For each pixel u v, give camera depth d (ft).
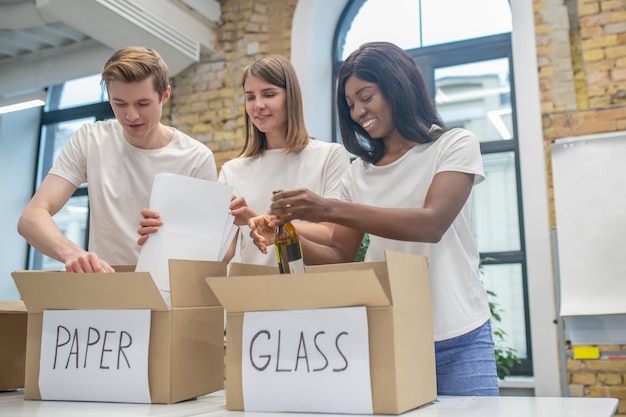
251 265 4.00
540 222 12.47
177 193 3.91
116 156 5.62
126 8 13.29
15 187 19.69
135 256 5.47
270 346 3.42
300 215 3.80
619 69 12.53
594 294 11.32
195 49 15.53
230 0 16.39
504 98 14.76
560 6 13.17
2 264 19.17
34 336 3.97
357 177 4.96
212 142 15.90
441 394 4.30
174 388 3.70
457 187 4.21
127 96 5.05
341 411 3.26
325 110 15.90
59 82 17.99
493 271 14.10
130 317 3.74
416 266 3.68
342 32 16.48
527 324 13.48
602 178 11.72
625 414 11.44
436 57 15.40
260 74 6.11
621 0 12.74
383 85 4.47
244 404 3.43
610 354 11.05
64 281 3.78
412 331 3.48
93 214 5.63
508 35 14.74
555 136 12.70
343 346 3.28
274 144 6.43
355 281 3.17
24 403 3.76
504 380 12.84
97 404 3.70
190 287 3.88
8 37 17.25
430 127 4.69
